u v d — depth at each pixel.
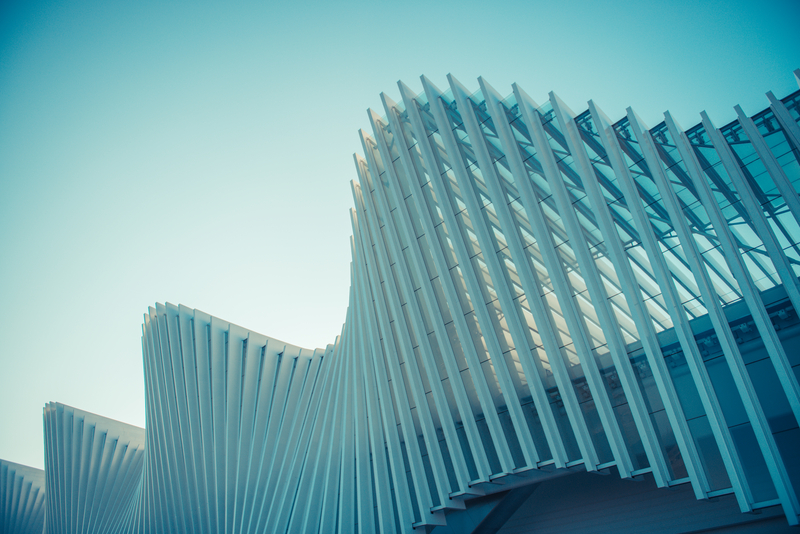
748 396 12.98
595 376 15.06
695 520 14.59
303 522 21.66
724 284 13.89
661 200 14.90
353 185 23.06
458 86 18.34
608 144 15.66
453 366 18.12
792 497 12.20
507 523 18.17
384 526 19.00
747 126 14.31
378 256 21.53
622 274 14.91
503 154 17.25
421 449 18.73
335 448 22.22
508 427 16.64
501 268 17.09
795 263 13.11
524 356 16.28
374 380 21.23
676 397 13.96
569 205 16.05
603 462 14.70
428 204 19.17
